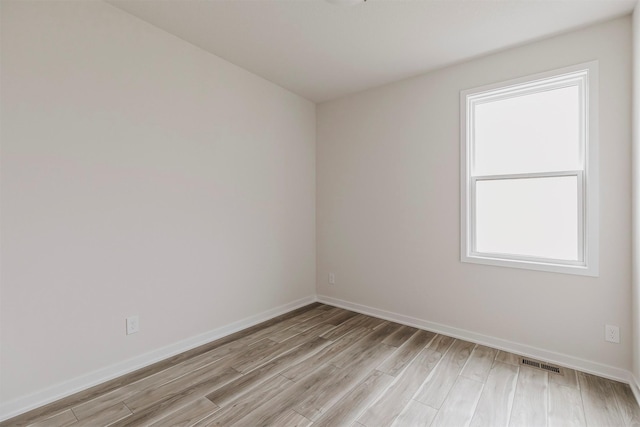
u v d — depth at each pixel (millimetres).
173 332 2471
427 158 3002
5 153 1691
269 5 2053
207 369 2252
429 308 3010
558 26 2223
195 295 2617
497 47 2521
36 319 1808
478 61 2705
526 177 2549
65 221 1907
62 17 1880
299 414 1771
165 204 2402
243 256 3021
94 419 1715
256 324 3143
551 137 2463
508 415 1773
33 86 1776
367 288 3459
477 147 2805
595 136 2197
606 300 2189
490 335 2664
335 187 3715
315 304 3809
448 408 1831
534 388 2031
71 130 1921
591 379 2148
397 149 3203
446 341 2748
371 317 3357
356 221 3535
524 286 2506
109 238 2098
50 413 1758
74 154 1935
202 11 2129
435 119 2949
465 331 2795
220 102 2783
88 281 2008
